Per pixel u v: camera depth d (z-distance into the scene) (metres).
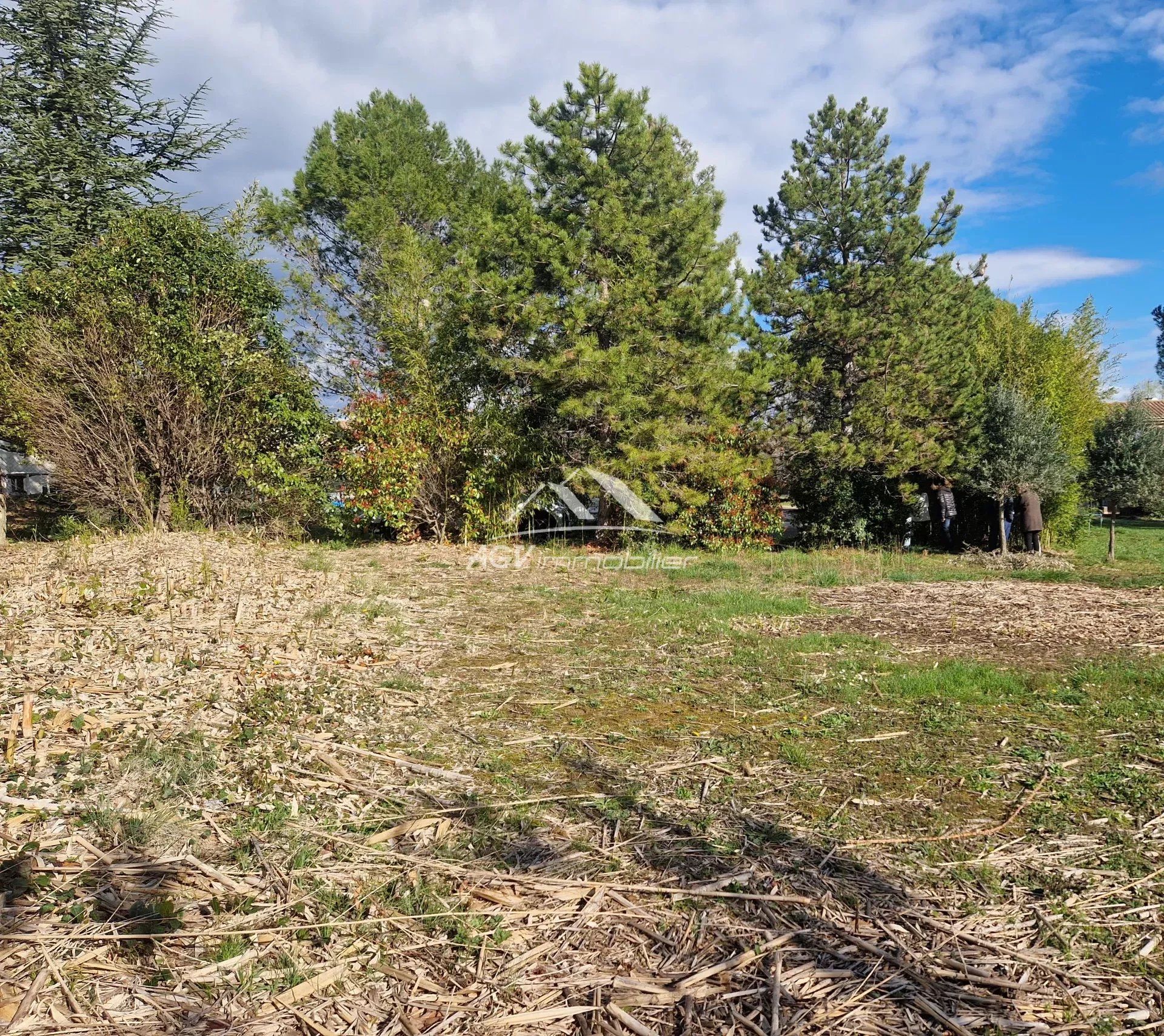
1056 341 15.93
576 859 3.09
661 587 10.01
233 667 5.32
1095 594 9.45
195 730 4.16
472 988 2.35
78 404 11.61
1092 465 17.44
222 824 3.28
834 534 16.23
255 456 12.56
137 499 12.04
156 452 12.03
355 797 3.60
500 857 3.10
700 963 2.47
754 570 11.87
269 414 12.69
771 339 15.08
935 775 3.91
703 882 2.93
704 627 7.32
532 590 9.40
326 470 13.37
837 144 16.86
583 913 2.72
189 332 11.78
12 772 3.54
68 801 3.34
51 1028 2.12
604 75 13.94
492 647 6.46
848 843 3.22
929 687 5.33
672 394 13.59
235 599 7.55
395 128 19.88
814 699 5.17
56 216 16.22
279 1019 2.21
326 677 5.30
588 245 13.61
